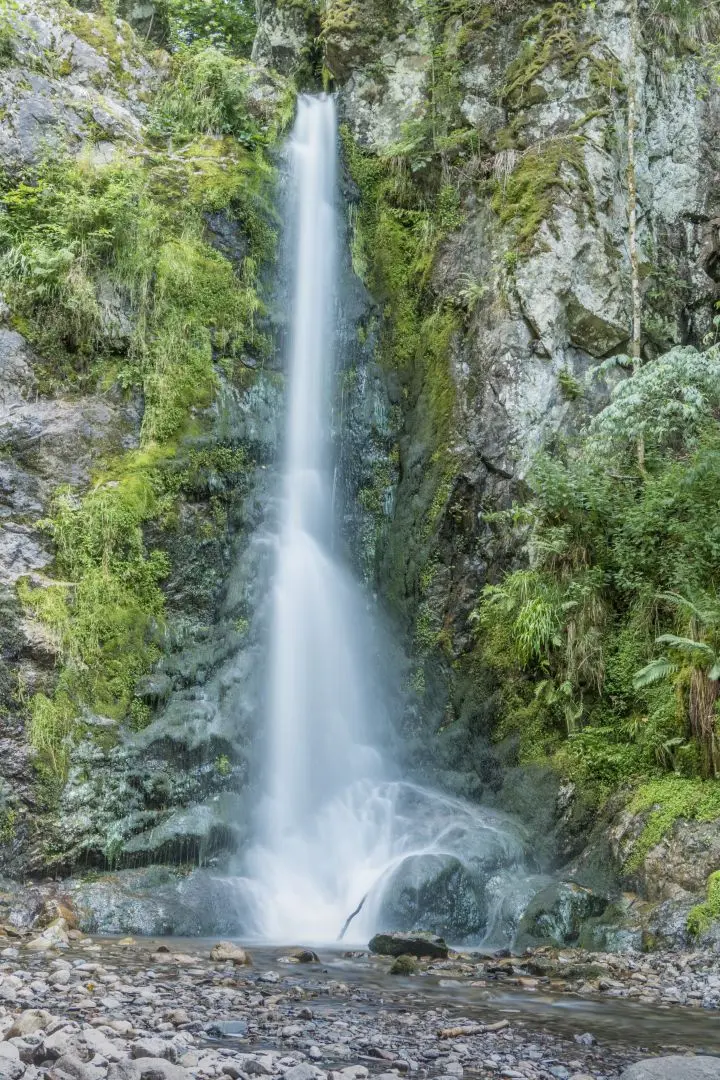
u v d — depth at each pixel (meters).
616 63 15.01
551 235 13.89
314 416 14.02
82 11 16.78
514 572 12.45
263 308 13.80
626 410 11.79
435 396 14.24
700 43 16.47
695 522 11.34
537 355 13.62
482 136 15.21
